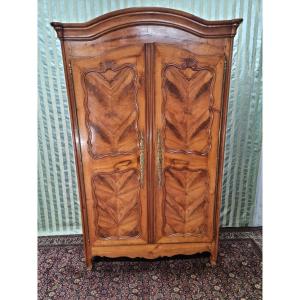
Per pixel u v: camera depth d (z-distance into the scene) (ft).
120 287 6.19
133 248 6.37
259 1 6.91
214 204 6.18
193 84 5.49
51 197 8.03
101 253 6.39
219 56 5.38
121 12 5.05
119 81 5.42
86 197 6.01
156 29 5.22
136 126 5.65
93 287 6.21
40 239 8.01
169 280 6.36
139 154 5.79
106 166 5.84
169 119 5.64
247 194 8.24
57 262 6.99
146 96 5.50
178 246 6.41
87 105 5.53
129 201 6.07
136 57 5.31
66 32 5.15
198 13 6.93
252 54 7.21
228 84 5.55
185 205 6.14
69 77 5.38
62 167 7.82
